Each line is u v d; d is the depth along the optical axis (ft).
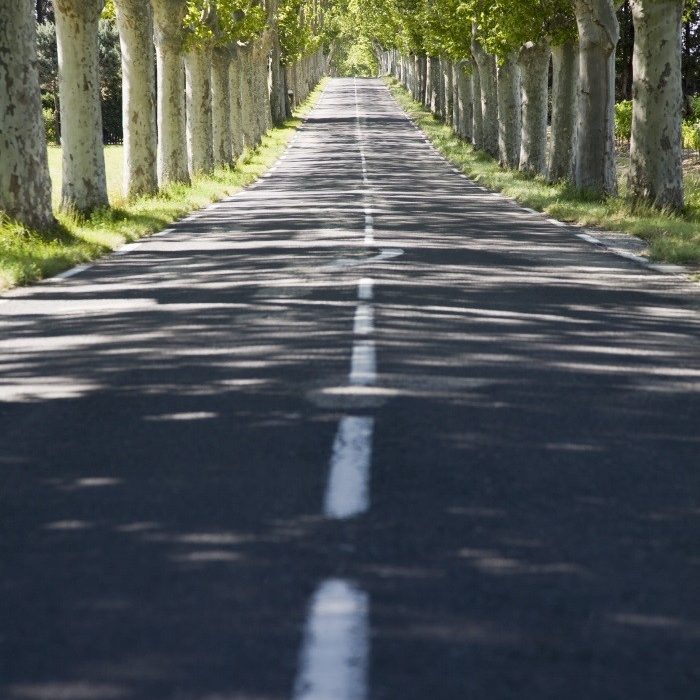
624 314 79.87
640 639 26.61
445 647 26.04
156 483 38.81
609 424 47.14
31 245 120.37
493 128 394.11
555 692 23.99
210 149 311.68
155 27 255.91
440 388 53.47
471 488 37.93
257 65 525.34
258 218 175.73
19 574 30.76
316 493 37.32
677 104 174.70
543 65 296.92
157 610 28.17
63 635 26.81
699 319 78.33
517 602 28.60
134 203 198.59
